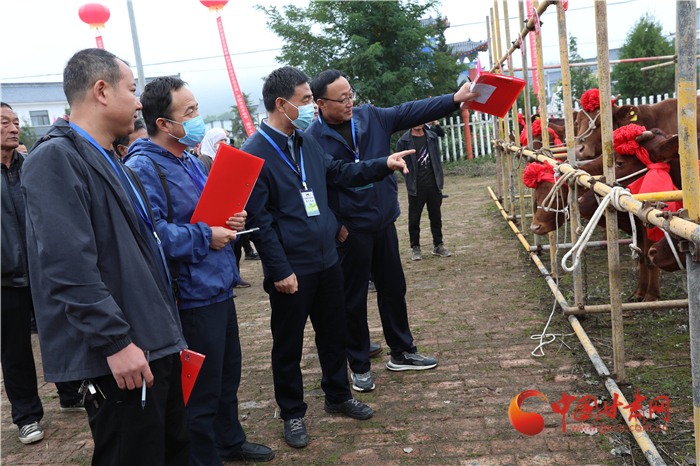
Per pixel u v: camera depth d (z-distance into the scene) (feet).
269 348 13.53
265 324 15.53
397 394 10.28
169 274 6.64
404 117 10.78
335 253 9.23
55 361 5.44
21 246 10.01
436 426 8.96
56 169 5.20
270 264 8.50
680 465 7.10
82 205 5.29
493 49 22.35
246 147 8.73
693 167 5.59
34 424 10.20
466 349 11.85
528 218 23.80
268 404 10.53
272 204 8.84
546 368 10.48
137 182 6.55
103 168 5.59
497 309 14.03
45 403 11.89
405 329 11.29
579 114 15.44
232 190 7.48
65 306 5.11
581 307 11.97
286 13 52.44
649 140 11.26
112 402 5.57
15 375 10.09
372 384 10.58
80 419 10.97
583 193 13.48
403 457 8.19
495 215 26.30
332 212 9.50
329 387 9.70
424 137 19.60
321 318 9.40
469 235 23.13
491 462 7.79
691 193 5.64
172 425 6.41
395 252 10.91
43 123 132.67
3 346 9.99
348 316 10.46
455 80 55.52
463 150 52.37
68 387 11.07
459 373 10.77
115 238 5.60
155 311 5.73
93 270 5.19
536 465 7.60
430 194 19.86
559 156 15.19
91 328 5.13
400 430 8.98
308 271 8.82
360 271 10.41
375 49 48.01
